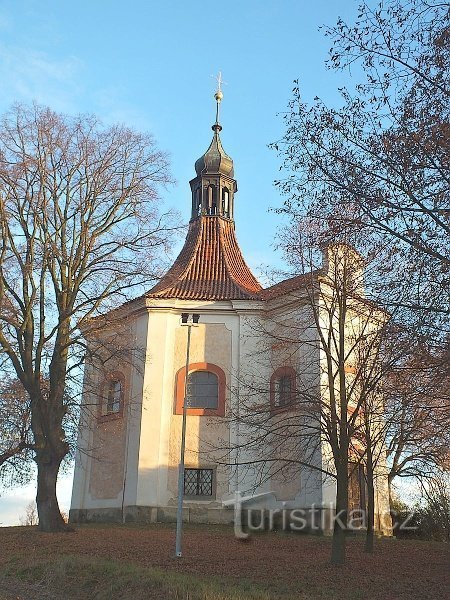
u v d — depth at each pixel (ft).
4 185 74.02
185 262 104.01
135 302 95.86
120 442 91.09
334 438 58.08
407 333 40.32
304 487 79.87
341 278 61.05
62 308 76.74
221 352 92.12
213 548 63.87
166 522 83.92
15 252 74.54
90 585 47.62
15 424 73.51
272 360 89.25
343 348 60.80
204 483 86.99
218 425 88.07
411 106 39.50
